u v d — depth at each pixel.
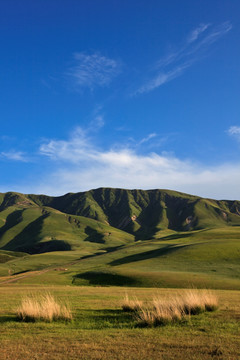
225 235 151.88
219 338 9.51
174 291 31.56
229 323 11.73
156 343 9.06
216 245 100.31
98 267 98.75
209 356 7.72
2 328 11.59
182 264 80.31
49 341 9.47
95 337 9.93
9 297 24.77
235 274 63.25
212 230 178.00
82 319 13.59
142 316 12.44
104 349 8.50
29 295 25.52
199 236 158.12
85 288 38.66
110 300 21.75
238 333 10.16
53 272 91.69
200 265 77.25
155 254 106.94
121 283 61.50
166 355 7.88
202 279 57.41
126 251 136.12
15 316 14.53
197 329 10.89
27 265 127.62
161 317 12.05
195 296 14.75
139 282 59.41
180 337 9.73
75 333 10.57
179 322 12.19
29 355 8.03
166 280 58.28
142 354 8.00
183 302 14.52
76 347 8.75
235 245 98.69
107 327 11.81
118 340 9.49
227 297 23.88
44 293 28.86
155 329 11.09
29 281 70.44
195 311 13.90
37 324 12.34
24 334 10.52
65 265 115.06
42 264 130.25
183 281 56.66
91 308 17.11
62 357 7.84
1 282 74.12
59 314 13.41
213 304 14.76
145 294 27.28
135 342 9.20
